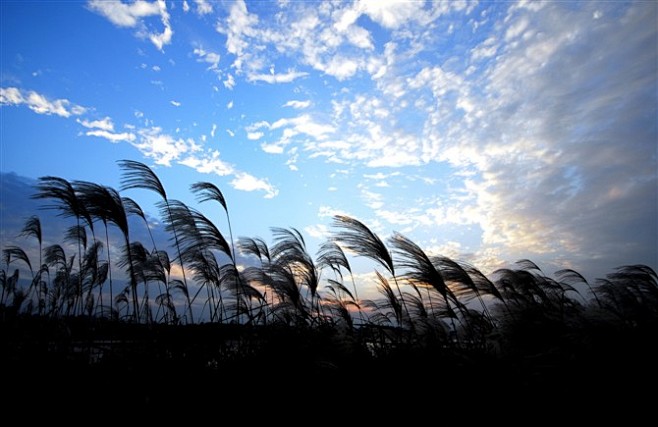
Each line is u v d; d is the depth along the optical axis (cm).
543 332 601
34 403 384
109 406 387
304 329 590
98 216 671
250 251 910
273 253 848
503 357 514
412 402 414
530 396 416
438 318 705
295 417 391
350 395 424
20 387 402
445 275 707
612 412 381
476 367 462
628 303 703
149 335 523
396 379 446
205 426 373
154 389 414
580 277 903
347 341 512
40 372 424
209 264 769
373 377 450
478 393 420
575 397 406
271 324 591
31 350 473
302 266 826
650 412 375
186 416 381
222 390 420
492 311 714
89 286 877
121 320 607
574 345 493
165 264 869
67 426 361
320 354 501
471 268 757
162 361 461
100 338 563
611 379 419
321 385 437
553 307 747
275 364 468
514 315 673
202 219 725
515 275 815
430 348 511
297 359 481
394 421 389
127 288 859
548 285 871
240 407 398
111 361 461
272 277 783
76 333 572
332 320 667
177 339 510
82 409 380
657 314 581
